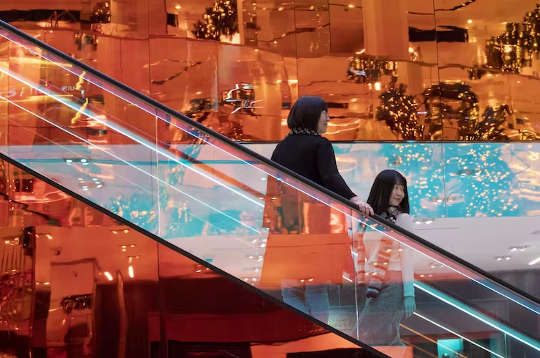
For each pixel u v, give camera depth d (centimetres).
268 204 551
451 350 546
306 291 544
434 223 937
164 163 570
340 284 543
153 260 600
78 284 597
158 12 902
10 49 586
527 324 549
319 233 546
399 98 958
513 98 984
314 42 941
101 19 888
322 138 568
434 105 966
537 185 977
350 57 949
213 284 601
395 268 547
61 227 602
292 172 549
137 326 596
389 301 545
